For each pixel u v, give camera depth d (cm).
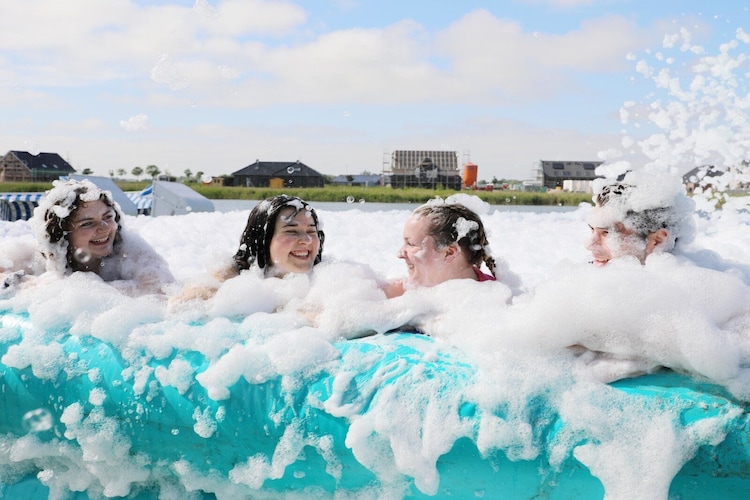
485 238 213
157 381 151
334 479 136
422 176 3925
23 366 166
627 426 121
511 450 124
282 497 141
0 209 748
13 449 168
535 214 650
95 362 160
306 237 215
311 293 197
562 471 123
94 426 157
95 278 234
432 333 168
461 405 129
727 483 118
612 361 136
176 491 151
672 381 130
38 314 176
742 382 124
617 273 142
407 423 130
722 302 147
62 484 163
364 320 173
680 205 180
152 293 230
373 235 475
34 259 258
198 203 902
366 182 4422
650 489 117
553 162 3381
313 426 135
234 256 225
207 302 191
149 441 153
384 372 139
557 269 167
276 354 146
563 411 126
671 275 158
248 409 141
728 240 316
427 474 127
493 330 145
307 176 3853
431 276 205
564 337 138
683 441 118
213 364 150
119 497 156
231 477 144
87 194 234
